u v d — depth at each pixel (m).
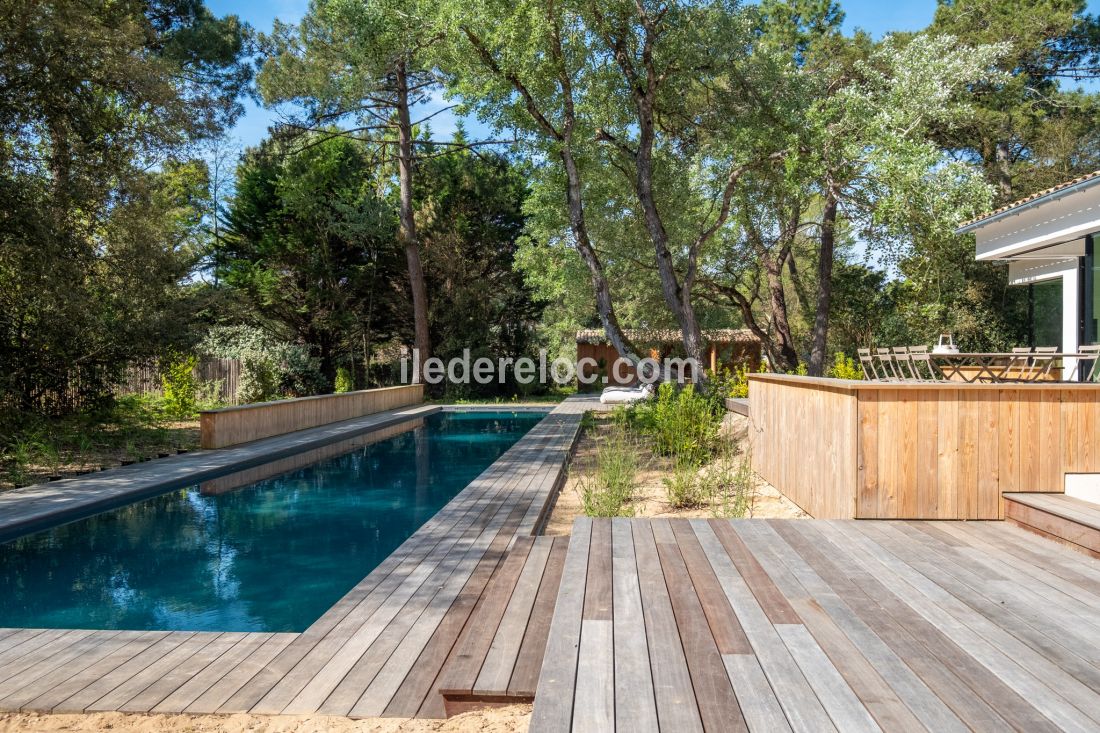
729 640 2.39
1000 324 18.36
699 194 15.63
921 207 12.35
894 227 13.26
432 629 3.25
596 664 2.21
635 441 10.15
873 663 2.18
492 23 11.45
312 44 19.23
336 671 2.80
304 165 20.39
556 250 18.56
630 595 2.90
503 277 24.70
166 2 18.91
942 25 20.38
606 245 17.14
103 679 2.77
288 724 2.40
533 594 3.35
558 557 3.99
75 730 2.39
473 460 10.15
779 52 13.68
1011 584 2.99
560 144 12.62
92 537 5.86
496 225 24.11
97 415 11.55
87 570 5.00
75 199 10.27
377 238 21.58
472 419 16.83
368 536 5.94
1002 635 2.41
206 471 8.23
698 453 8.35
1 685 2.72
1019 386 4.22
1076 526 3.52
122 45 10.70
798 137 12.36
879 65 17.72
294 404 12.19
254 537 5.90
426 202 23.62
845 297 22.80
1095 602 2.74
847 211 15.23
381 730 2.34
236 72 20.23
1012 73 20.14
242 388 17.06
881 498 4.29
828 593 2.89
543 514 5.95
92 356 11.18
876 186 12.91
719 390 12.16
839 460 4.59
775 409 6.59
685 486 6.11
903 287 20.20
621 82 13.59
